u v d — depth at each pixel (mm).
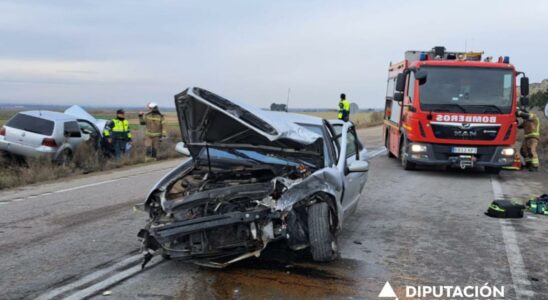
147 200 5809
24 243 6703
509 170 15281
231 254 5207
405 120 14289
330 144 6797
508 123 12961
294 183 5504
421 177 13344
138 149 20016
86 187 11711
